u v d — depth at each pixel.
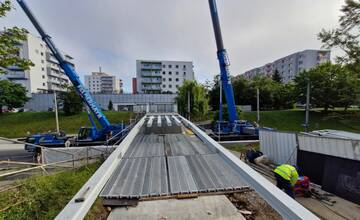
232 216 2.37
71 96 28.03
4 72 5.01
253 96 35.66
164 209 2.52
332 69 23.80
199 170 3.77
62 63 11.12
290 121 25.17
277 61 71.81
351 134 8.91
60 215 1.97
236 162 3.83
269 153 10.09
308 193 6.29
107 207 2.57
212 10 12.41
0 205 4.73
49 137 12.99
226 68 12.90
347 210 5.53
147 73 64.44
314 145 7.47
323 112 26.20
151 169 3.85
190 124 9.47
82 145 12.89
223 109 19.47
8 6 4.62
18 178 7.99
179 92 25.31
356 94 11.42
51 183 5.97
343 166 6.32
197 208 2.54
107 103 42.09
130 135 6.82
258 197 2.81
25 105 36.94
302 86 27.64
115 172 3.69
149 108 19.50
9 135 21.95
